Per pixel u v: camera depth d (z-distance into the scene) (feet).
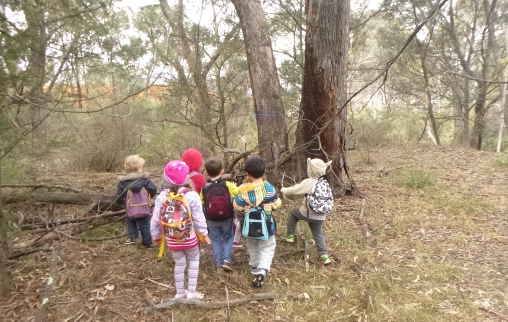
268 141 24.45
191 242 12.69
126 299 13.23
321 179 15.66
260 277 13.80
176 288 13.03
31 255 15.93
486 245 17.40
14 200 19.93
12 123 14.70
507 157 34.04
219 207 14.53
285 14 37.86
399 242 17.83
